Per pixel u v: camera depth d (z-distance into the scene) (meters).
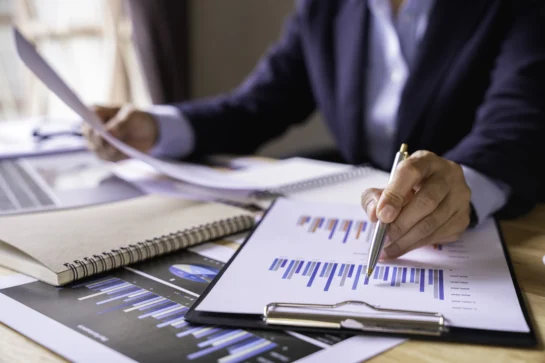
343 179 0.87
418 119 1.13
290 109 1.35
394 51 1.23
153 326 0.41
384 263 0.52
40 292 0.47
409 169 0.53
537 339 0.39
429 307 0.43
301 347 0.38
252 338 0.39
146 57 2.11
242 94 1.29
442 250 0.56
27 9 1.95
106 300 0.46
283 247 0.56
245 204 0.75
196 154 1.10
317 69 1.31
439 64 1.10
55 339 0.39
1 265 0.54
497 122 0.77
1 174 0.90
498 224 0.65
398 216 0.53
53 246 0.53
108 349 0.37
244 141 1.21
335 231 0.61
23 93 2.02
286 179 0.87
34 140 1.18
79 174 0.91
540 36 0.92
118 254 0.52
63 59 2.04
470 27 1.09
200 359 0.36
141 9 2.07
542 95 0.81
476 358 0.36
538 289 0.49
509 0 1.06
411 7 1.21
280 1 2.60
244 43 2.75
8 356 0.37
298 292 0.45
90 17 2.09
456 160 0.70
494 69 1.01
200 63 2.53
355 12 1.27
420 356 0.37
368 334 0.39
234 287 0.46
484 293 0.46
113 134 0.97
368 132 1.28
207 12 2.52
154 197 0.74
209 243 0.61
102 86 2.14
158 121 1.03
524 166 0.70
